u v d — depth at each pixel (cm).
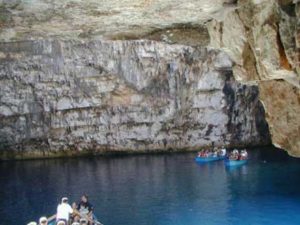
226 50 739
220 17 694
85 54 3750
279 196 2145
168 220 1770
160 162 3484
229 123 4012
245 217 1788
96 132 4038
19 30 755
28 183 2773
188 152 4028
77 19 703
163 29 786
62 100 3912
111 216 1856
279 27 548
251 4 591
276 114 816
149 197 2206
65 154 4097
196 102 3928
